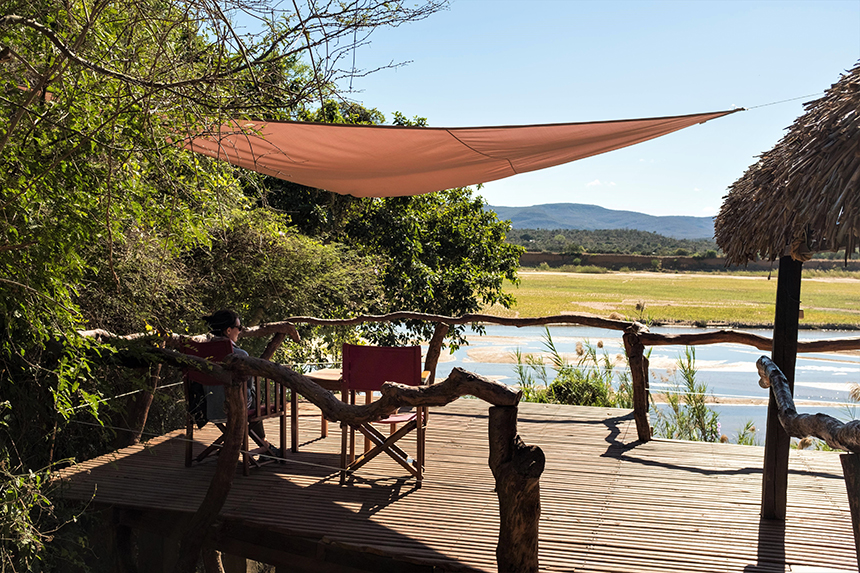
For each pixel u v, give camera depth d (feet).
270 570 17.44
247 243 21.15
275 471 14.48
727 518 11.95
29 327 8.80
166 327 15.79
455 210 40.16
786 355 11.27
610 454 16.39
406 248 35.09
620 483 14.06
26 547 8.47
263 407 15.02
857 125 7.15
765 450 11.96
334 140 15.15
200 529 11.48
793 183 8.37
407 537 10.87
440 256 38.81
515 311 103.96
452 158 17.08
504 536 9.06
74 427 14.46
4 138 6.92
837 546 10.68
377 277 29.96
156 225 11.39
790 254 9.95
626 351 17.94
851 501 6.53
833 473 14.71
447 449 16.44
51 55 7.59
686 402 23.65
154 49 7.79
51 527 10.48
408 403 9.33
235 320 15.02
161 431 21.59
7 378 9.95
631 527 11.53
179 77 7.48
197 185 11.16
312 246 24.59
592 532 11.30
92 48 7.77
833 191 7.29
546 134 14.64
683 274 228.43
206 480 13.70
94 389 11.00
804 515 12.10
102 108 8.02
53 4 7.67
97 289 13.17
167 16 7.23
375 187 22.40
